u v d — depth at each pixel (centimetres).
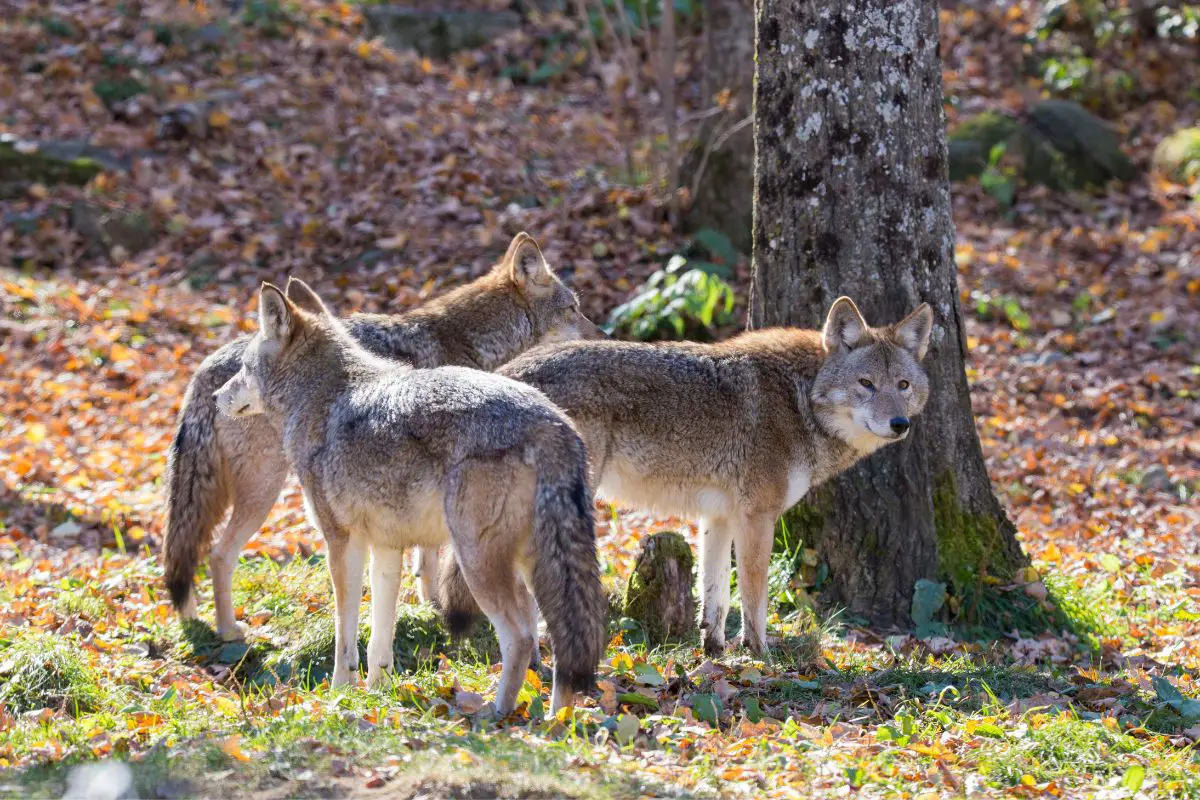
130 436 1670
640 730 828
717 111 2178
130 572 1259
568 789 680
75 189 2242
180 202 2248
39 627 1076
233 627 1125
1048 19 3031
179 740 785
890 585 1192
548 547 795
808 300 1198
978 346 2059
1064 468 1705
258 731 783
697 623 1116
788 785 736
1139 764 817
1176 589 1330
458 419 834
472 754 728
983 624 1198
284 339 991
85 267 2131
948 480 1227
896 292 1188
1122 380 1961
